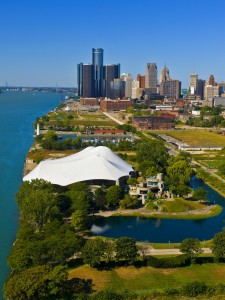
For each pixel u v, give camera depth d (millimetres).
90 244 171000
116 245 172750
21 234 189000
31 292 141125
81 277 161875
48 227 195875
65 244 168500
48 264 161250
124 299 146125
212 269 169625
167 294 149875
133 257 170125
